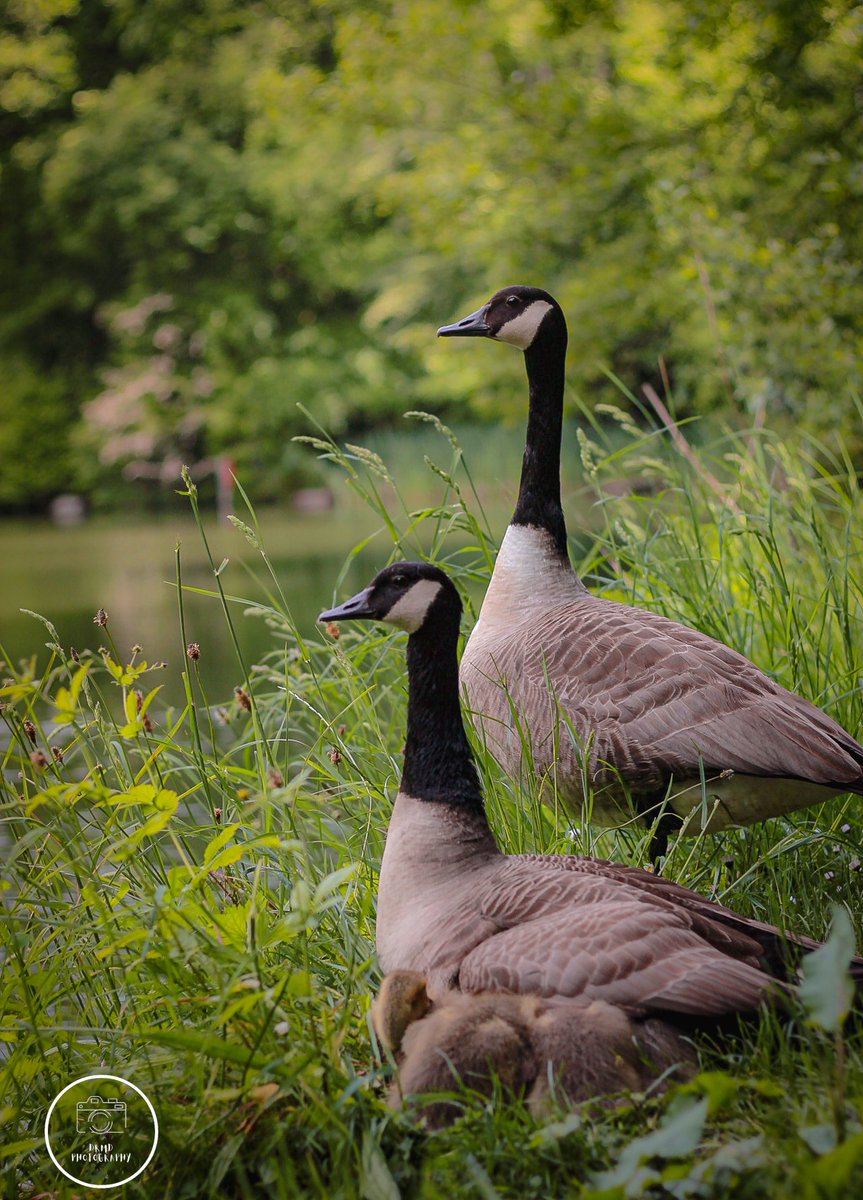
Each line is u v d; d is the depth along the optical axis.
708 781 4.83
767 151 12.94
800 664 6.24
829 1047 3.48
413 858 4.05
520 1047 3.43
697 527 6.76
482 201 15.77
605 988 3.43
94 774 4.70
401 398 35.97
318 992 4.26
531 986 3.49
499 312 6.00
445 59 15.42
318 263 36.38
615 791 5.00
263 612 5.77
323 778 5.58
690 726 4.80
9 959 4.39
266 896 4.73
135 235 37.78
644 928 3.49
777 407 11.23
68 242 37.66
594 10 13.59
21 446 38.12
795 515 7.31
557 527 5.85
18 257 40.34
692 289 12.05
